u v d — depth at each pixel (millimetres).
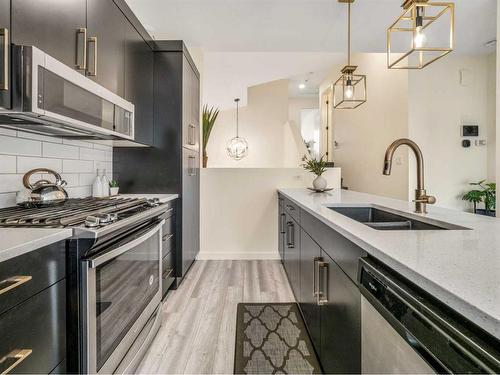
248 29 2844
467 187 4094
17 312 890
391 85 4387
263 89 7762
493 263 730
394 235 1044
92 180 2451
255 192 3832
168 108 2846
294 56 5219
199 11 2531
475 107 4082
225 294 2686
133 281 1613
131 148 2846
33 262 967
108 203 1915
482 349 466
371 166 5023
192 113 3322
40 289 1003
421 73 4023
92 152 2455
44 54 1211
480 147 4094
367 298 894
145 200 2158
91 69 1646
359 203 2053
